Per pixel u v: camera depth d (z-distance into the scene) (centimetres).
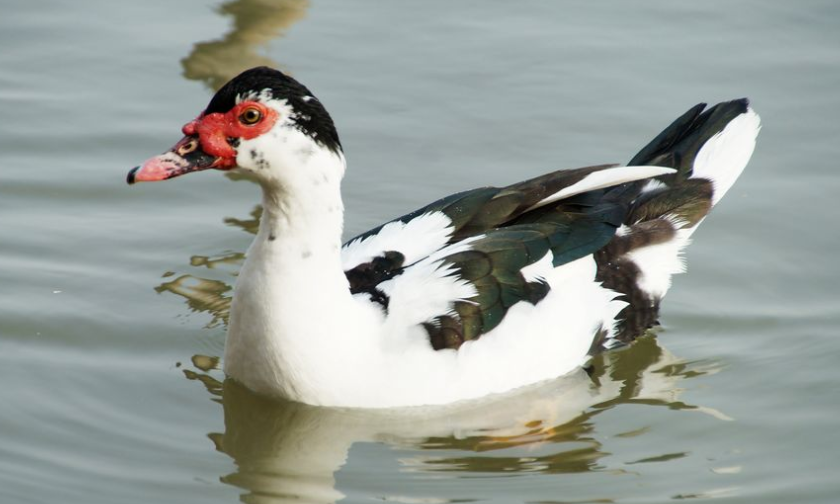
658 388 1217
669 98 1661
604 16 1855
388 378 1116
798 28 1811
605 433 1145
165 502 1034
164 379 1208
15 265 1370
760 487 1059
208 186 1546
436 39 1795
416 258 1192
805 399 1188
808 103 1648
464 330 1127
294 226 1082
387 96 1667
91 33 1792
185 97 1655
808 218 1463
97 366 1225
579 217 1230
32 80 1688
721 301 1345
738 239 1438
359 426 1134
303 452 1113
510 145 1580
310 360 1105
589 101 1661
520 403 1175
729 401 1191
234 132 1055
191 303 1330
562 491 1054
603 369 1248
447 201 1249
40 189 1498
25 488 1040
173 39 1780
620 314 1252
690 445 1124
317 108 1062
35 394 1174
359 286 1165
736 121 1405
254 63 1720
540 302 1173
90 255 1399
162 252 1412
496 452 1111
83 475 1062
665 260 1291
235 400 1167
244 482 1067
